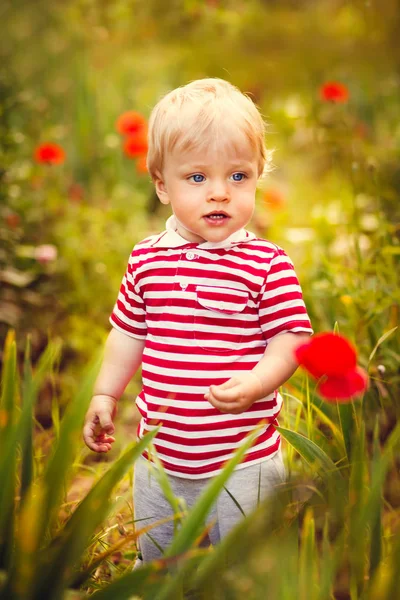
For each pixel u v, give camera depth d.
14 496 1.26
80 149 5.50
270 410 1.67
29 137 4.71
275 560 1.26
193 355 1.63
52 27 7.75
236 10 8.58
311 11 9.64
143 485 1.72
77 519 1.23
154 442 1.67
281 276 1.66
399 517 1.91
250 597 1.24
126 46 7.86
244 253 1.67
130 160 5.42
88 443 1.73
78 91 6.09
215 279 1.64
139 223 4.40
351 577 1.40
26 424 1.31
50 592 1.19
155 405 1.66
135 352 1.79
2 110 3.57
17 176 3.67
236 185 1.65
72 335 3.25
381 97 5.95
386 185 3.40
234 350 1.63
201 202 1.63
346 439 1.75
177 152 1.64
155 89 6.71
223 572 1.22
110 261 3.75
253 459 1.63
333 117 4.33
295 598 1.20
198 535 1.33
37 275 3.54
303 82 6.80
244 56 7.87
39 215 3.90
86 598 1.21
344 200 3.76
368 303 2.42
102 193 5.18
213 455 1.63
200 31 8.20
